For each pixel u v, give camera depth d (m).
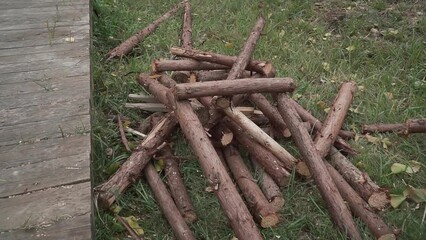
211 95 1.99
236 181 2.04
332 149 2.19
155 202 2.02
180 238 1.80
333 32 3.47
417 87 2.81
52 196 1.66
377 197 1.94
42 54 2.58
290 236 1.88
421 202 2.02
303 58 3.07
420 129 2.26
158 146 2.15
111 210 1.94
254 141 2.13
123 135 2.33
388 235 1.80
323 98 2.73
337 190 1.90
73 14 3.02
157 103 2.53
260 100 2.28
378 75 2.92
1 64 2.47
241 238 1.63
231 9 3.72
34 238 1.50
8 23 2.90
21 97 2.20
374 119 2.54
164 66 2.43
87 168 1.78
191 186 2.12
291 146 2.28
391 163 2.23
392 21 3.54
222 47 3.18
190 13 3.54
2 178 1.73
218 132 2.19
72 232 1.52
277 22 3.53
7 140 1.92
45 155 1.85
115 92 2.70
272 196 1.96
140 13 3.64
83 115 2.08
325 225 1.91
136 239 1.85
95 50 3.08
